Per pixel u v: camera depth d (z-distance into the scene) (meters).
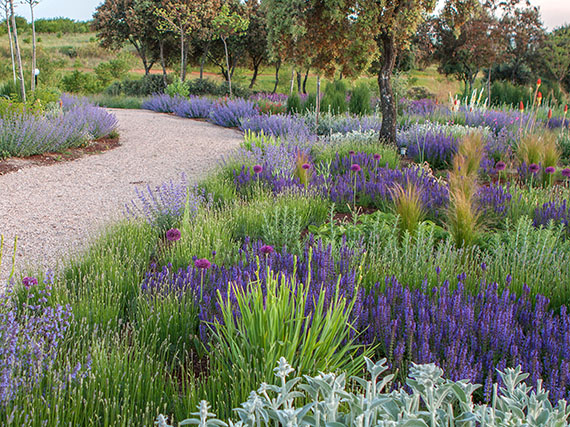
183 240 5.56
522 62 35.84
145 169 11.30
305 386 2.04
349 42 12.88
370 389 2.12
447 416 2.04
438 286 4.30
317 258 4.80
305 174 8.75
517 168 10.29
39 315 3.87
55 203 8.36
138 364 3.19
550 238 5.53
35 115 12.96
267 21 13.21
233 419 2.65
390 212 7.44
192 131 17.50
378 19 12.70
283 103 23.12
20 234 6.76
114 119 15.37
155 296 4.29
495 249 5.58
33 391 2.75
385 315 3.51
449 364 3.04
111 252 5.05
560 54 32.81
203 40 39.81
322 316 3.45
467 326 3.50
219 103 22.50
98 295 4.16
